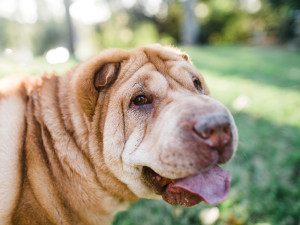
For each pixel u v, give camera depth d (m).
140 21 6.23
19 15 6.77
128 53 0.42
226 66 2.06
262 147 0.77
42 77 0.42
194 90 0.41
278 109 1.07
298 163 0.69
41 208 0.36
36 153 0.36
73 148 0.37
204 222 0.51
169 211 0.56
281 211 0.54
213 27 4.82
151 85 0.38
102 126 0.38
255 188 0.61
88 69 0.38
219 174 0.36
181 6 5.47
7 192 0.34
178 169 0.33
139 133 0.37
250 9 5.86
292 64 2.19
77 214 0.38
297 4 3.84
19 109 0.38
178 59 0.45
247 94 1.27
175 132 0.33
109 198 0.41
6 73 0.96
